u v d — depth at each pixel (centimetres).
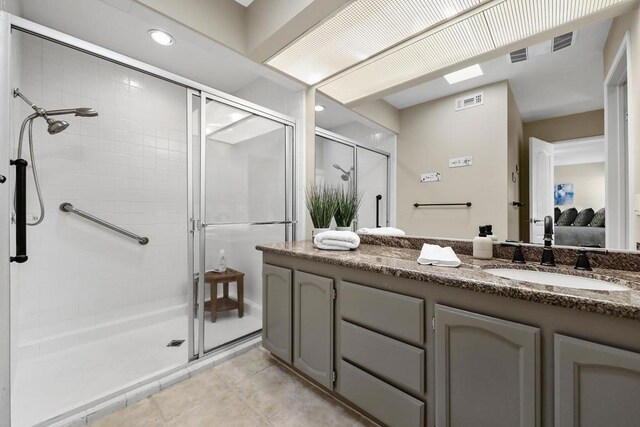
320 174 241
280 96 254
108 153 227
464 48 166
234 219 215
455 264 117
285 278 167
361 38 177
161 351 198
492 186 154
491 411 90
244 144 216
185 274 272
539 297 79
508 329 86
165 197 261
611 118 121
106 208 227
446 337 99
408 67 192
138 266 243
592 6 125
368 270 121
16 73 161
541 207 137
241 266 226
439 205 173
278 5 168
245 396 150
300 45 184
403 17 159
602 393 73
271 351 178
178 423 130
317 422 132
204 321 189
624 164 118
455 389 98
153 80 253
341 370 137
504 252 142
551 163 136
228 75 260
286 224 242
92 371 171
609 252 115
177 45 210
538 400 82
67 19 181
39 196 162
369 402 123
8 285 112
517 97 148
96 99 221
